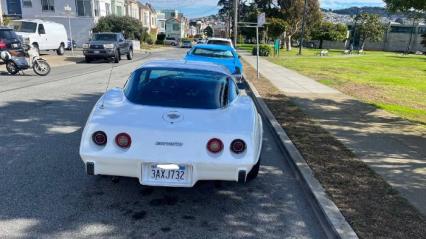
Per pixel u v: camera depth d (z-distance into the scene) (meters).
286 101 10.72
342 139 6.82
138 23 49.19
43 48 25.66
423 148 6.44
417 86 16.45
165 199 4.24
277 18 54.41
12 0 50.22
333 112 9.35
